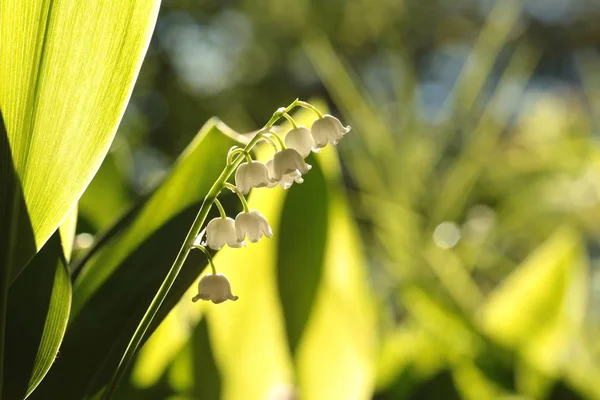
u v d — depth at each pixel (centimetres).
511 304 66
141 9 33
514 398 58
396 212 86
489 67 95
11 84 33
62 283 36
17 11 33
